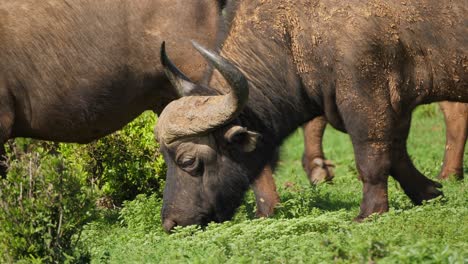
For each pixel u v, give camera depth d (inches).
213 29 1054.4
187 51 1054.4
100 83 1078.4
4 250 803.4
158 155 1261.1
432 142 1846.7
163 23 1056.8
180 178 955.3
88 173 1262.3
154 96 1104.8
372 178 956.0
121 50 1066.1
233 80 887.1
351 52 921.5
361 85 931.3
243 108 920.3
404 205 1050.1
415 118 2190.0
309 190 1224.8
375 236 762.8
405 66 942.4
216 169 951.6
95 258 863.1
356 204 1154.0
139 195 1128.8
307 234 832.9
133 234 1015.6
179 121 933.8
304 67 945.5
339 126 986.7
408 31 931.3
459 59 944.3
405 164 1020.5
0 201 803.4
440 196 994.7
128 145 1264.8
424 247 679.7
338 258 700.7
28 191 810.8
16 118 1107.9
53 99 1088.2
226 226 904.3
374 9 922.1
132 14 1061.8
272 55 952.3
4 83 1083.9
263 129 971.9
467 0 935.7
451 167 1336.1
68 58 1072.8
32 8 1072.8
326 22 928.3
